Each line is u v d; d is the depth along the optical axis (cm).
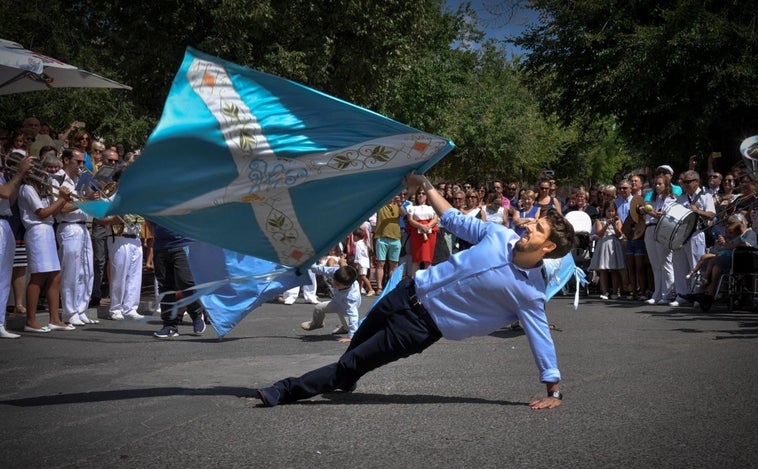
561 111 2247
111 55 1975
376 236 1470
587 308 1144
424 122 3152
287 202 523
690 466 388
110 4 1895
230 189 515
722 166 2027
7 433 448
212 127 508
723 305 1179
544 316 509
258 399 534
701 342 787
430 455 407
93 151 1191
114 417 485
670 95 1909
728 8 1833
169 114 502
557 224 492
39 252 873
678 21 1794
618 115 2128
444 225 530
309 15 1917
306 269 539
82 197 913
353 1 1889
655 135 2084
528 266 499
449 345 772
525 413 494
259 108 516
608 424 466
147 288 1462
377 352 509
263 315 1086
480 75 3881
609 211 1310
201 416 487
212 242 525
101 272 1100
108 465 391
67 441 432
